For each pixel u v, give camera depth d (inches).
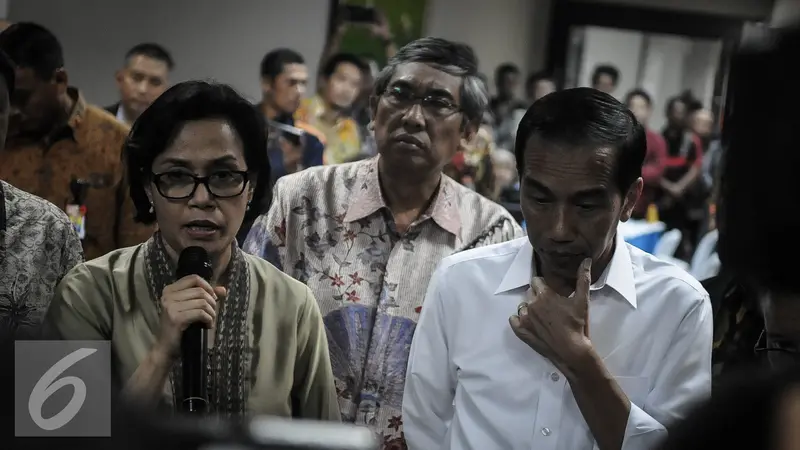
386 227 79.2
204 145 57.7
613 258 60.4
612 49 264.1
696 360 58.4
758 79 35.4
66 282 59.7
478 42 260.8
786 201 34.4
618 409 54.2
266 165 62.4
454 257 64.5
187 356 52.7
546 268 59.4
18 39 103.2
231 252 61.6
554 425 58.3
